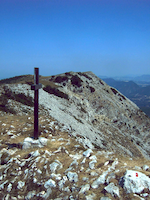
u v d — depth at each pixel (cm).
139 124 7294
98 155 1319
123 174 1001
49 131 1839
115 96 7969
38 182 1045
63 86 6512
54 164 1162
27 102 3622
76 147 1465
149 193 852
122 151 4472
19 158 1311
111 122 6462
